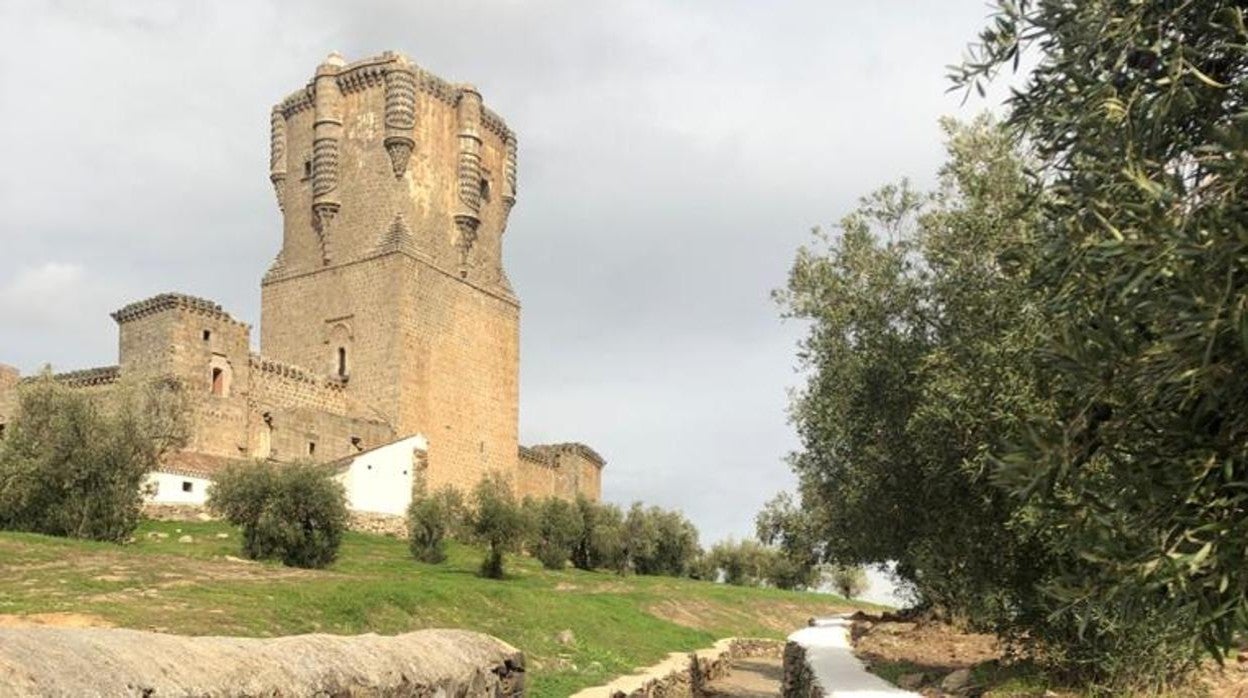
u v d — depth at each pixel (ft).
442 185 242.78
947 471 42.50
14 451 101.30
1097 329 14.87
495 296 253.85
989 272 40.93
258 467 114.93
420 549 145.59
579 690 61.41
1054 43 17.39
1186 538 13.71
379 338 224.53
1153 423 14.73
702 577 252.42
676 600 147.02
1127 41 15.25
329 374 228.84
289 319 237.45
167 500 152.05
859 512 54.80
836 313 49.14
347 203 236.22
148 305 185.57
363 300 228.22
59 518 99.55
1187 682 37.99
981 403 38.01
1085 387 14.65
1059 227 17.15
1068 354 14.47
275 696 24.77
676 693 79.61
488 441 246.06
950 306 43.65
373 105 237.45
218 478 118.11
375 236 231.09
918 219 46.44
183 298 184.65
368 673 31.22
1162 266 13.02
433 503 148.46
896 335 47.39
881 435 49.03
